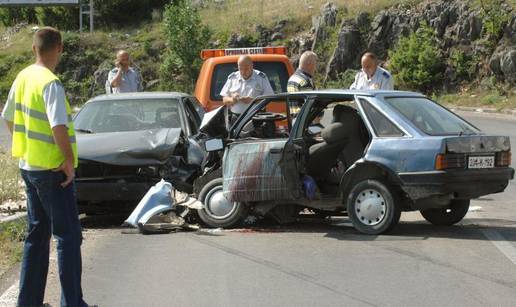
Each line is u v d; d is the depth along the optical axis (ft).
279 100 36.17
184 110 42.75
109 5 177.47
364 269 27.30
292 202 34.91
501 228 34.99
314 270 27.30
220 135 37.06
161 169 37.47
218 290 24.89
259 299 23.75
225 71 52.06
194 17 151.02
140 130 40.42
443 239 32.27
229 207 35.76
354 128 34.73
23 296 22.30
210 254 30.32
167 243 32.83
